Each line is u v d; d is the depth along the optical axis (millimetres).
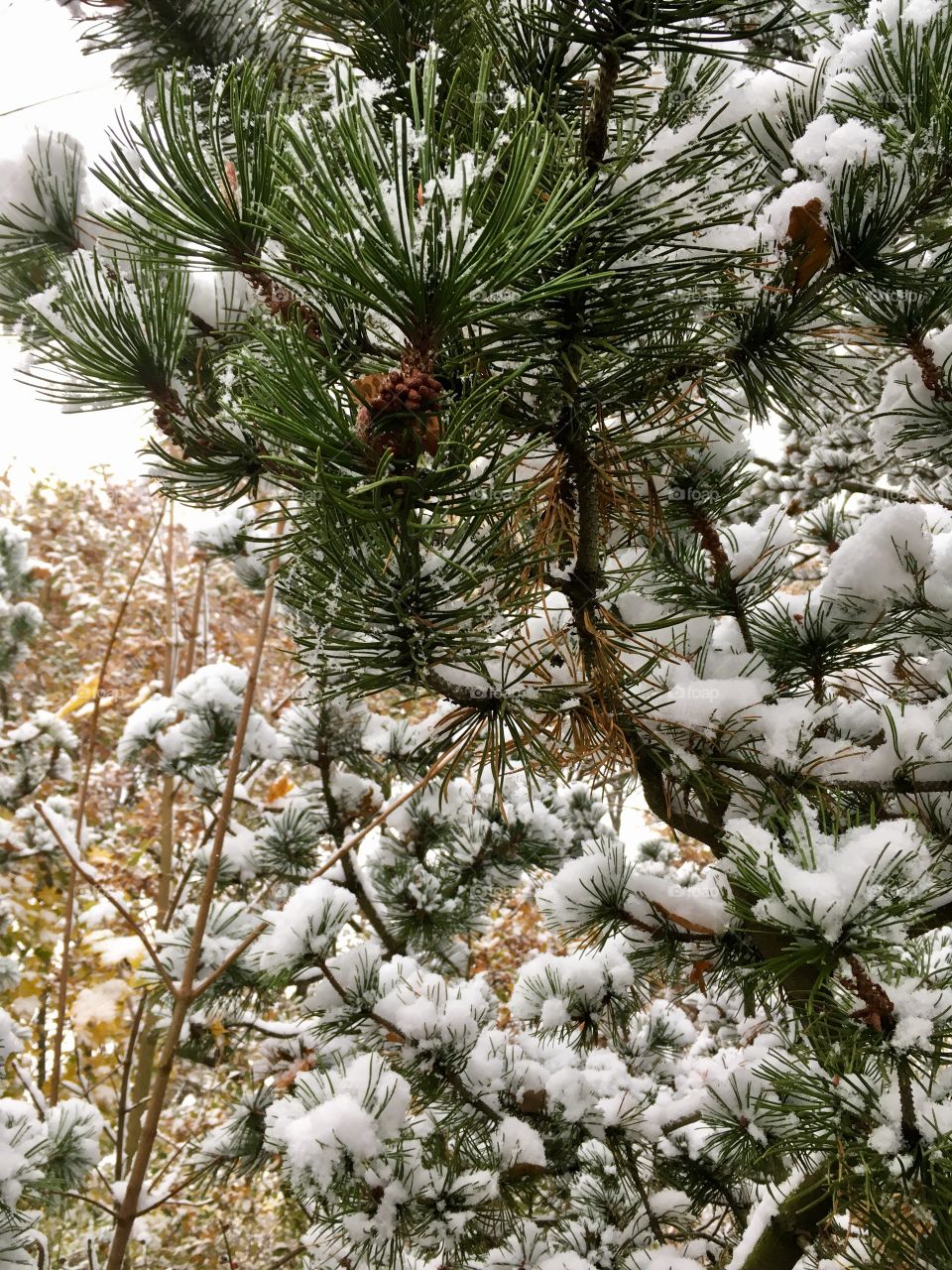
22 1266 1093
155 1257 2318
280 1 717
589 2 537
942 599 776
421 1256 1045
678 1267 1028
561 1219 1258
